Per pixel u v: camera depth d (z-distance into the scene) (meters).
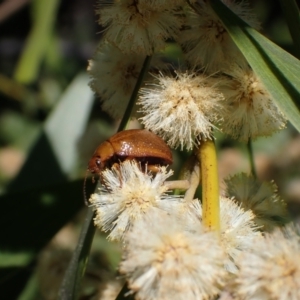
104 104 0.11
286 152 0.20
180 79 0.10
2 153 0.22
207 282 0.08
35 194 0.12
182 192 0.10
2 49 0.26
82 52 0.25
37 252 0.13
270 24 0.25
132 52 0.10
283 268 0.08
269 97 0.10
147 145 0.09
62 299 0.10
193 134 0.09
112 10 0.10
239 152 0.20
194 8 0.10
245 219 0.09
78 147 0.14
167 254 0.08
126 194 0.09
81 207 0.12
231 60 0.10
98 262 0.13
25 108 0.23
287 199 0.19
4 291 0.13
